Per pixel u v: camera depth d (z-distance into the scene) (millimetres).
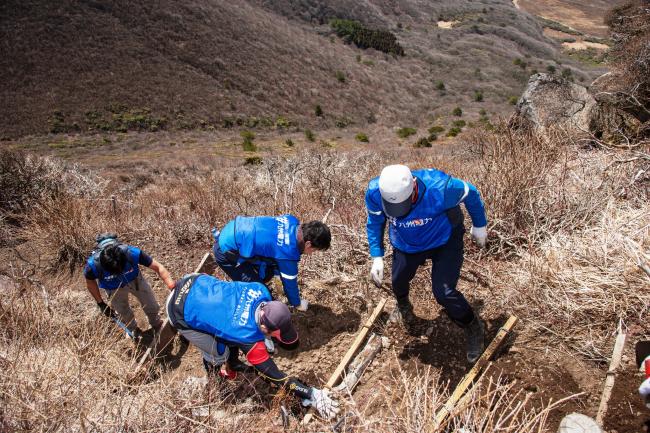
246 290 2916
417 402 2490
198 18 55781
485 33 84562
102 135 40000
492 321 3469
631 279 3174
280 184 8469
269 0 78312
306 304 3672
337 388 3055
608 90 9070
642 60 8562
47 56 45594
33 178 7875
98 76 45812
